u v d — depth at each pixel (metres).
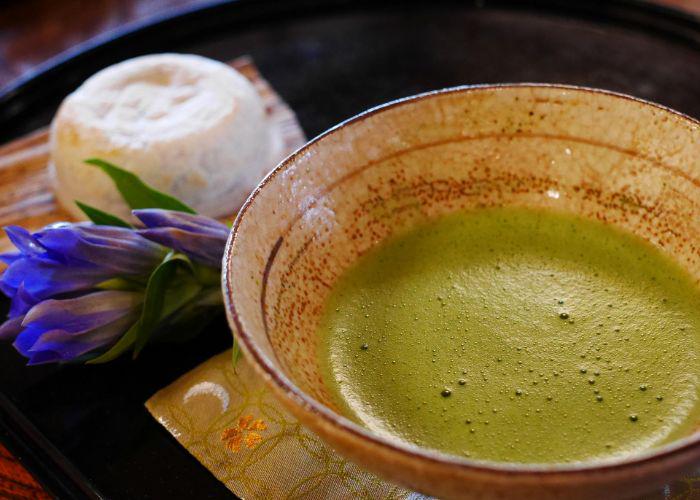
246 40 0.37
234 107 0.30
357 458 0.18
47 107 0.35
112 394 0.25
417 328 0.23
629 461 0.17
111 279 0.24
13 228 0.24
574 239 0.25
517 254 0.25
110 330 0.24
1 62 0.43
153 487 0.22
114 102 0.31
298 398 0.18
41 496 0.24
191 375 0.24
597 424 0.21
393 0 0.37
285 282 0.23
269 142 0.32
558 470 0.17
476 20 0.36
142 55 0.37
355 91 0.34
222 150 0.30
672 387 0.22
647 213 0.24
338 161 0.24
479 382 0.22
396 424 0.22
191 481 0.22
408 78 0.34
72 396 0.25
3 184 0.32
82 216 0.30
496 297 0.24
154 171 0.29
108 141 0.29
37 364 0.24
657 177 0.24
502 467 0.17
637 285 0.24
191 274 0.25
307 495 0.22
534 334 0.23
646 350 0.22
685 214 0.24
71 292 0.24
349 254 0.25
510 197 0.26
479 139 0.25
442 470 0.17
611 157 0.25
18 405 0.25
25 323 0.23
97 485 0.23
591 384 0.22
